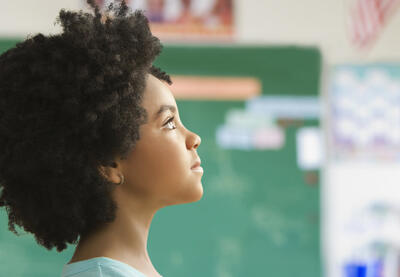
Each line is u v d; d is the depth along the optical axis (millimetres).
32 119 1064
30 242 4539
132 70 1088
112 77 1064
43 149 1057
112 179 1093
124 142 1061
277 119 4852
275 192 4809
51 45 1096
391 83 4980
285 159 4840
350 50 4973
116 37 1113
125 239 1104
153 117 1102
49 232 1132
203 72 4824
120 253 1090
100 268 1039
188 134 1146
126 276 1035
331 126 4918
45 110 1064
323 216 4824
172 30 4824
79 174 1067
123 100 1068
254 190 4801
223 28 4855
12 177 1114
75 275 1047
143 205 1125
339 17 4961
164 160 1098
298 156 4848
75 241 1151
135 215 1119
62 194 1080
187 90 4809
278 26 4906
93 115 1042
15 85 1078
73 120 1054
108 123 1058
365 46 4973
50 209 1104
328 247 4812
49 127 1060
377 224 4879
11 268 4520
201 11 4840
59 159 1054
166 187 1108
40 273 4547
